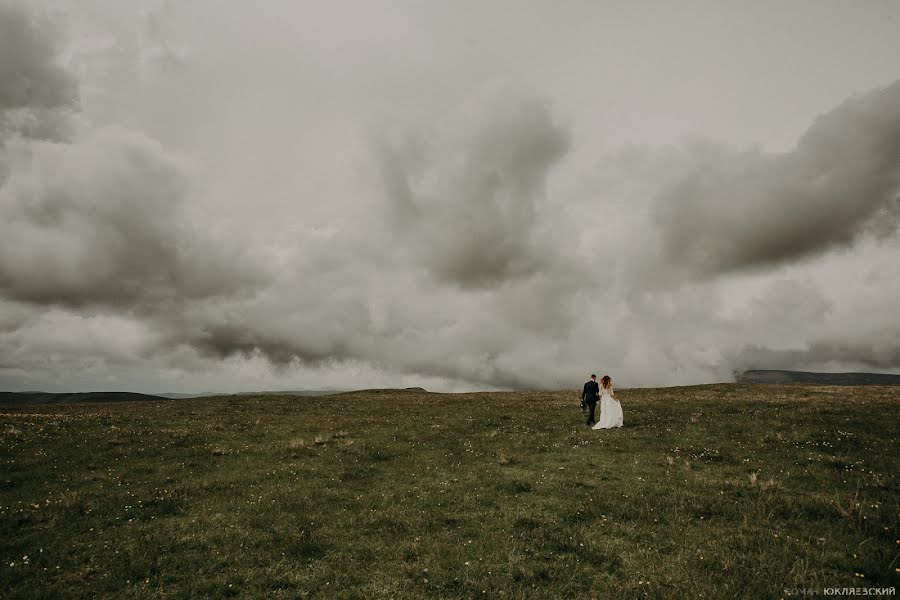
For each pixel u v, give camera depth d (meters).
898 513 10.12
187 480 16.12
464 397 52.62
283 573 8.98
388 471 17.31
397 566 9.18
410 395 59.31
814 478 13.48
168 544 10.31
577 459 17.66
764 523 10.23
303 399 48.12
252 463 18.75
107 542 10.45
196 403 43.72
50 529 11.27
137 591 8.36
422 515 12.04
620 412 24.25
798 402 29.56
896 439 17.16
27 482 15.47
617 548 9.46
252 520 11.84
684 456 17.17
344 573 8.94
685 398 37.38
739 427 21.72
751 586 7.66
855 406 25.52
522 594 7.93
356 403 44.16
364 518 11.88
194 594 8.27
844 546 8.82
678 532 10.06
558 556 9.31
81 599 8.12
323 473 16.94
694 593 7.58
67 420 27.94
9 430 22.75
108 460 18.75
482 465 17.50
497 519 11.52
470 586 8.32
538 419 28.77
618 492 13.11
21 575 8.89
